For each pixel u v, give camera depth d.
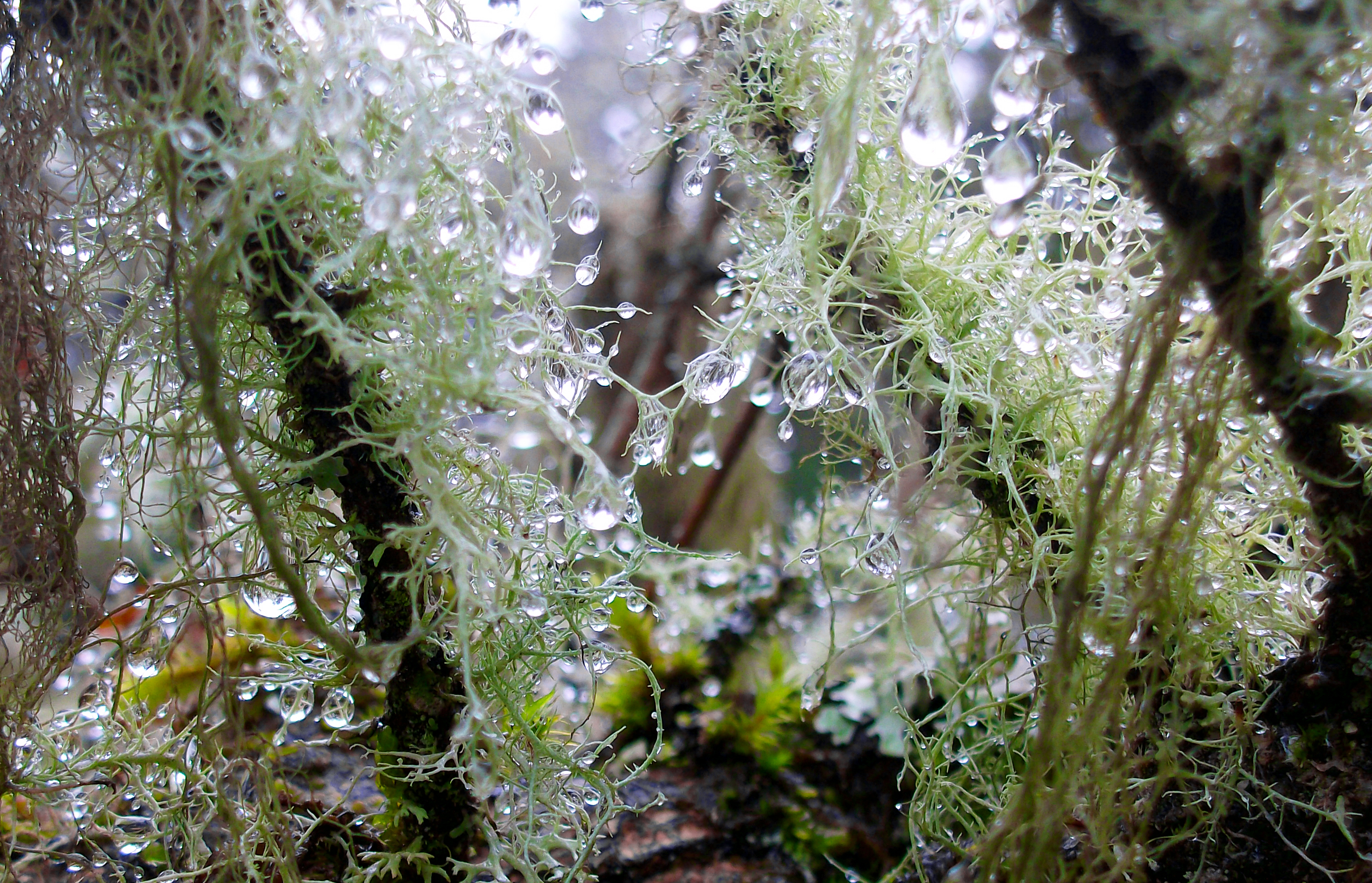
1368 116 0.09
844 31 0.10
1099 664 0.09
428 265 0.09
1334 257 0.10
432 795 0.09
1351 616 0.09
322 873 0.10
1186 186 0.08
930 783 0.10
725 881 0.12
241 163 0.08
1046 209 0.10
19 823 0.11
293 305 0.09
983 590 0.10
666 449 0.10
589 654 0.10
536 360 0.10
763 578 0.15
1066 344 0.10
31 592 0.10
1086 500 0.09
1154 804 0.09
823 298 0.09
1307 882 0.09
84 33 0.09
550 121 0.09
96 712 0.11
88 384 0.12
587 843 0.09
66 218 0.10
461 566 0.08
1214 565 0.10
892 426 0.11
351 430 0.09
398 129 0.09
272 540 0.08
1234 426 0.09
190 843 0.10
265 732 0.12
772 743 0.13
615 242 0.26
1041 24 0.08
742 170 0.11
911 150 0.09
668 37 0.11
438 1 0.09
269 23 0.09
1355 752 0.09
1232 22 0.07
